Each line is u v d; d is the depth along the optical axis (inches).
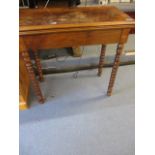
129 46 80.4
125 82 69.7
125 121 54.7
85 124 53.7
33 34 41.3
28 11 49.1
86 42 46.1
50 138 50.0
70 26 41.4
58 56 74.9
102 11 50.0
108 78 71.7
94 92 64.7
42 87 66.8
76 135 50.8
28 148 47.6
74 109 58.2
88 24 42.1
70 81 69.9
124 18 45.9
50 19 44.5
